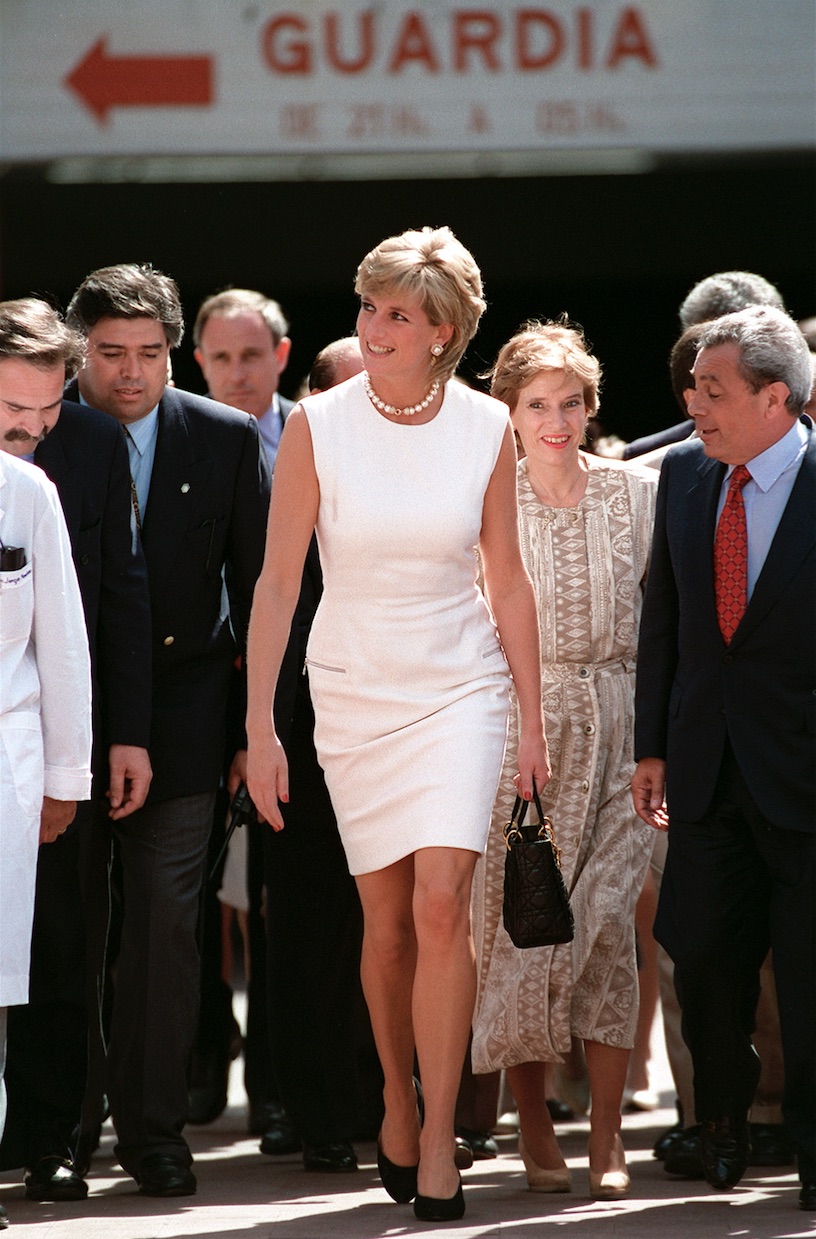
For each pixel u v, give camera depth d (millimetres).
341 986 18719
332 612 15742
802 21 33938
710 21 33938
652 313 42719
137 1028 17234
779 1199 16531
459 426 15648
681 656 16875
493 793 15516
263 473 18266
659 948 19781
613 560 17719
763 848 16344
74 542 16969
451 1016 15305
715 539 16672
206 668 18016
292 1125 18891
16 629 14766
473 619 15812
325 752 15906
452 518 15422
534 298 42750
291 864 18797
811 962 16094
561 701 17484
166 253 40219
